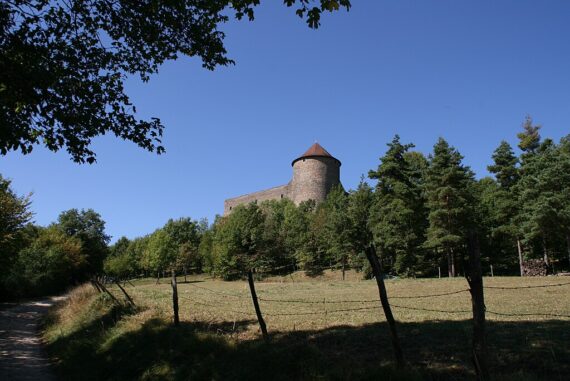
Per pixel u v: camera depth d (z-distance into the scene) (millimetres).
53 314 24125
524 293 21484
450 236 43125
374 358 8719
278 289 34594
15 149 10250
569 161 41812
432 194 45906
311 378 7598
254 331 12648
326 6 7578
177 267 79188
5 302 37156
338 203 66188
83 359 12641
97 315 17672
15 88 9453
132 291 30578
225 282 63375
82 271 69625
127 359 11297
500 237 51469
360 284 37125
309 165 103125
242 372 8523
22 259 46719
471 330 10992
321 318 14789
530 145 66125
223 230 80750
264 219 80125
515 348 8867
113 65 11250
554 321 12219
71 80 10344
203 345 10391
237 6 9070
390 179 50125
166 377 9625
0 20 8961
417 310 16172
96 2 10156
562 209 40500
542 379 6840
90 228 90688
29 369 12484
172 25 10828
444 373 7473
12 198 31172
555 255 52281
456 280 34344
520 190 47969
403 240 47469
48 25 9805
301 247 68125
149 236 96562
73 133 10953
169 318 15180
